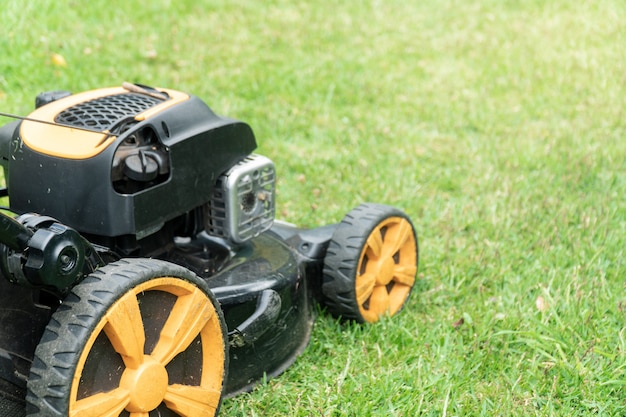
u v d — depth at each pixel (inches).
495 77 147.9
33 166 74.0
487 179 111.7
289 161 113.7
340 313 85.7
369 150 118.3
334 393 79.7
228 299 77.3
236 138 79.4
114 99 78.0
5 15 138.6
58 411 66.9
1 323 73.9
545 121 128.7
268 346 80.0
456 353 84.2
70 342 67.1
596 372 81.6
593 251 96.2
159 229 76.2
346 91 136.0
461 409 78.6
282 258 82.4
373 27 170.4
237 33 157.3
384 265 86.3
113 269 69.2
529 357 84.0
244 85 132.9
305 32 162.4
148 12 158.1
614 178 110.8
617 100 137.3
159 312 71.2
